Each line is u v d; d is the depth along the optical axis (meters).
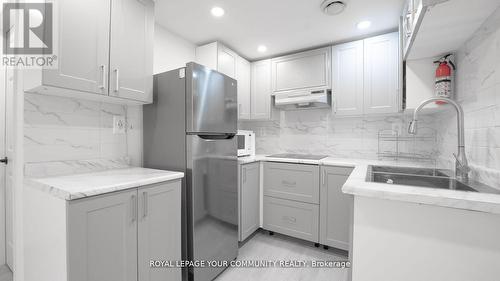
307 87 2.53
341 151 2.67
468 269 0.82
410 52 1.61
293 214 2.33
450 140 1.71
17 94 1.34
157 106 1.72
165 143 1.68
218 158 1.78
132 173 1.46
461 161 1.27
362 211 0.98
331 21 2.00
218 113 1.77
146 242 1.25
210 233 1.69
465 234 0.82
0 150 1.74
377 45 2.16
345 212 2.06
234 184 1.97
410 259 0.91
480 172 1.19
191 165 1.54
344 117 2.65
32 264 1.24
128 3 1.46
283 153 3.03
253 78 2.90
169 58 2.17
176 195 1.44
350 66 2.30
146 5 1.59
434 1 0.99
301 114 2.92
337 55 2.37
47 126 1.37
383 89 2.13
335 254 2.12
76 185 1.07
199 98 1.59
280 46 2.54
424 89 1.75
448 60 1.61
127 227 1.16
